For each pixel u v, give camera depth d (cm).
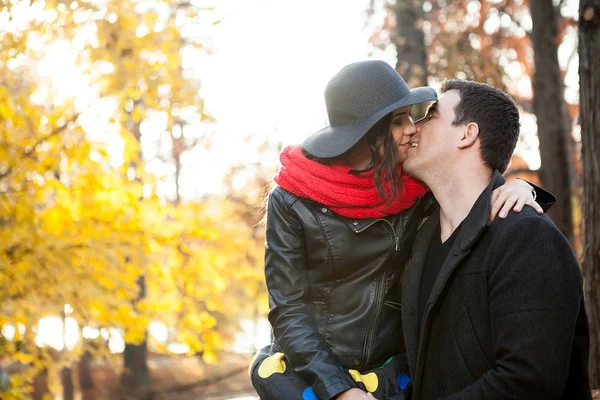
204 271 633
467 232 205
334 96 226
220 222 686
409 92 224
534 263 192
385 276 231
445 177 220
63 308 551
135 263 564
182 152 1247
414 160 224
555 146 892
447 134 219
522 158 1053
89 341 604
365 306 228
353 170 225
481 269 201
